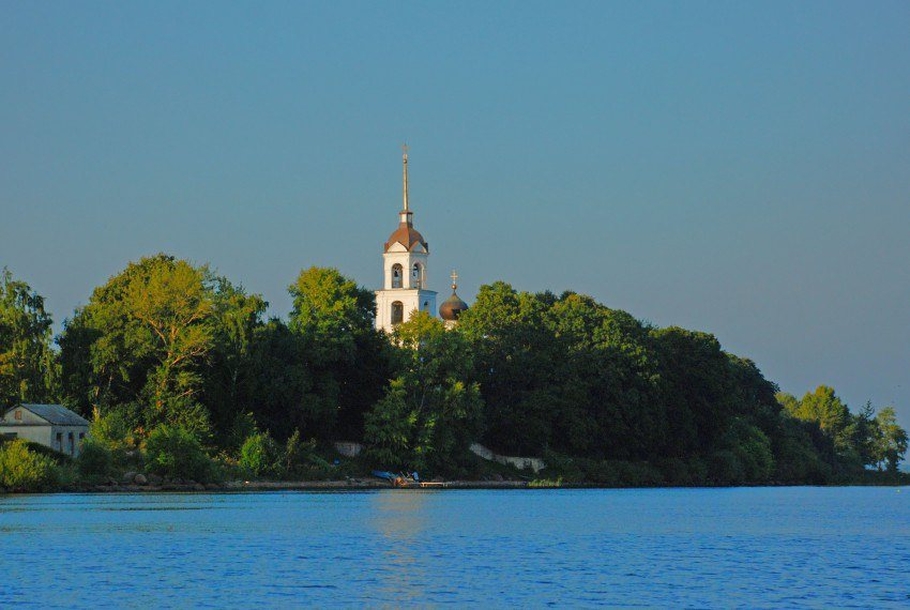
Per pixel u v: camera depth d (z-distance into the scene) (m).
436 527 172.00
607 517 198.12
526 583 116.25
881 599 108.44
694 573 124.00
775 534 168.75
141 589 110.75
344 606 103.56
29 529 158.75
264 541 148.50
